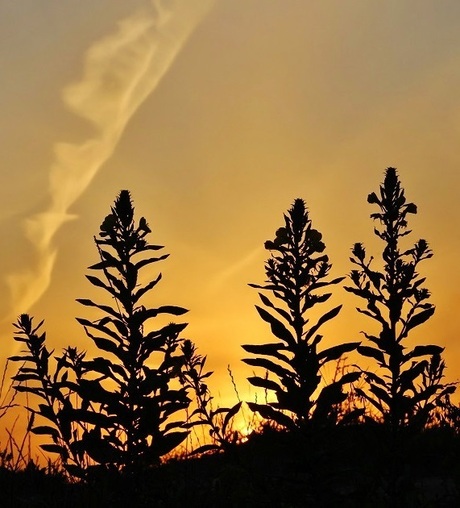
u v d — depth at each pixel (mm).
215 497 3955
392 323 3969
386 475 3869
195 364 4223
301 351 3723
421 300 3992
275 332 3756
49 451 4078
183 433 3916
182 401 3908
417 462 4176
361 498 3783
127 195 3971
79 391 3881
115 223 3945
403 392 3932
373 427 3896
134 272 3934
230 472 3926
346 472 3803
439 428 4484
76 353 4109
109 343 3920
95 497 4020
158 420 3887
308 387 3744
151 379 3893
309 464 3756
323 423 3754
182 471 4277
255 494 3838
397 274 3969
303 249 3785
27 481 4629
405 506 3826
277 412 3781
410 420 3924
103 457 3896
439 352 3924
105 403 3869
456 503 4004
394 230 4008
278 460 4051
